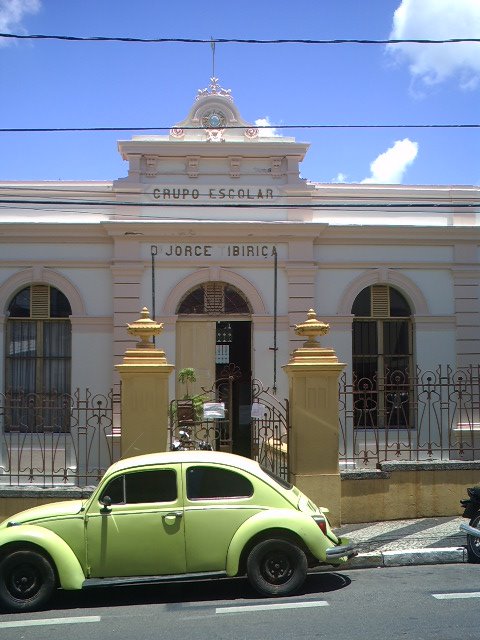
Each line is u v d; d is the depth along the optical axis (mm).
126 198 15109
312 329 11094
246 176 15352
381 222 15531
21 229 14812
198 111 15664
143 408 10695
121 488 7895
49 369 15094
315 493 10773
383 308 15531
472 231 15422
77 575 7625
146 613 7430
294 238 15055
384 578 8609
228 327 15266
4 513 10539
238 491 7969
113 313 14805
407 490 11297
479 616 6867
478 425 14898
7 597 7594
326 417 10906
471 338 15352
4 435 14516
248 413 15016
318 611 7184
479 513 9469
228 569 7723
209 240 15000
